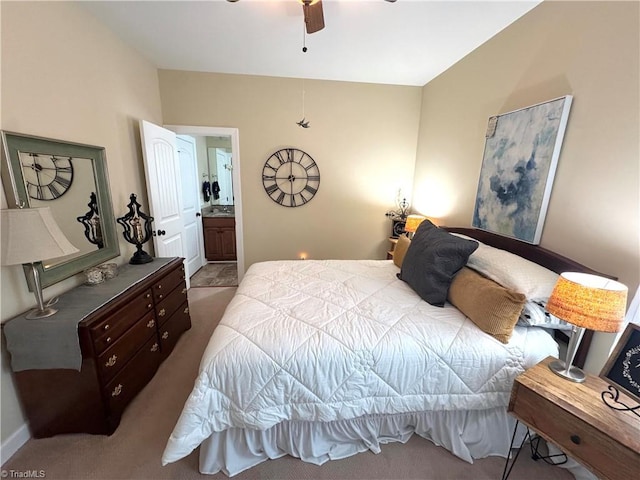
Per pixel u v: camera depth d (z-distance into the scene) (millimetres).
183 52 2627
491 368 1344
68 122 1805
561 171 1612
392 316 1553
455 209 2736
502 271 1556
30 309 1505
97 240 2045
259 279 2086
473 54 2436
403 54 2570
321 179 3537
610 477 938
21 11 1471
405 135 3516
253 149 3346
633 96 1252
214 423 1250
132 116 2562
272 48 2510
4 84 1390
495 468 1409
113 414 1564
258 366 1251
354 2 1823
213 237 4691
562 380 1164
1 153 1370
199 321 2811
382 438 1519
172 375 2029
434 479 1355
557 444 1065
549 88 1699
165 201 2953
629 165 1277
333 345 1326
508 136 1984
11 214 1268
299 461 1421
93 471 1361
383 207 3693
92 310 1488
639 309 1265
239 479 1334
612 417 992
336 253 3779
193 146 4199
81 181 1899
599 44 1391
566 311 1096
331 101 3322
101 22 2111
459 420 1465
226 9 1950
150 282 1944
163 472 1363
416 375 1330
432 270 1726
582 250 1503
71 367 1397
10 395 1409
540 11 1748
